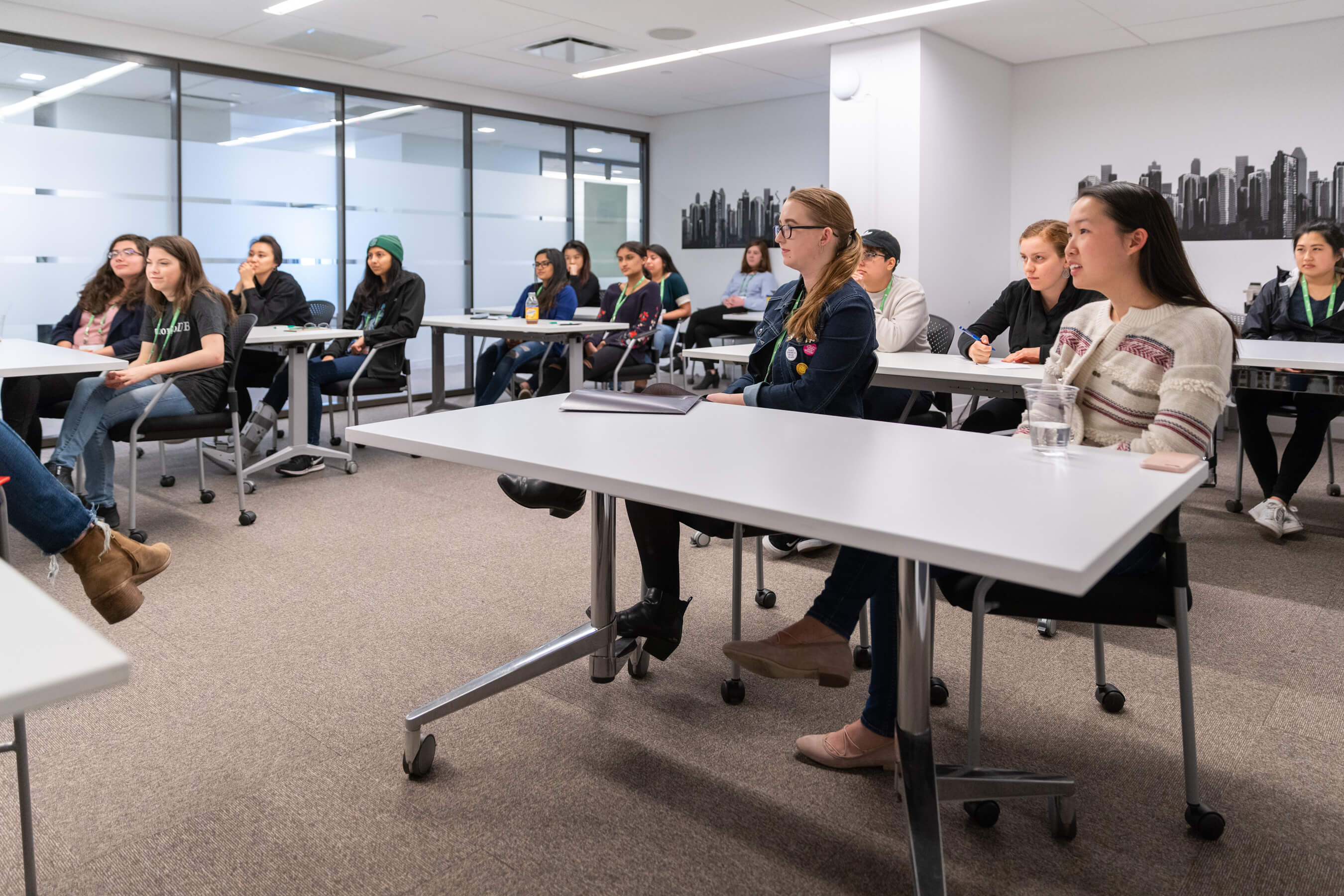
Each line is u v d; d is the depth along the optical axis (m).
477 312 6.66
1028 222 6.62
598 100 7.93
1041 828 1.61
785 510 1.07
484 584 2.89
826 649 1.54
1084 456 1.42
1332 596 2.81
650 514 1.99
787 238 2.11
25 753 1.26
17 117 5.15
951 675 2.24
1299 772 1.78
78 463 3.86
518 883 1.44
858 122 6.06
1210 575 3.01
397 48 6.09
